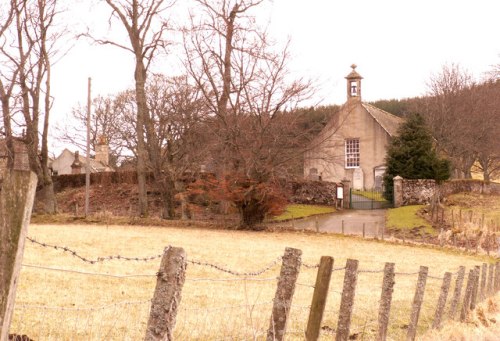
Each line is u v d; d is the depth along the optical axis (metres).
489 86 77.88
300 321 13.21
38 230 36.06
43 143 49.50
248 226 45.31
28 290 15.02
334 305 16.42
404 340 13.15
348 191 60.78
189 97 51.19
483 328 14.66
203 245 33.28
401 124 65.12
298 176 47.31
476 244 40.31
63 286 16.19
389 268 12.09
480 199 62.16
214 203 53.69
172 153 51.94
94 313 12.08
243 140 44.44
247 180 44.69
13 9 45.28
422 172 61.59
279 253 31.44
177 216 53.81
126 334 10.16
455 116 74.50
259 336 10.56
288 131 44.78
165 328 6.63
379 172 73.19
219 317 11.80
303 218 52.62
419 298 13.14
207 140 49.03
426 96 79.12
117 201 61.81
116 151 76.50
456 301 15.33
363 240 40.78
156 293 6.70
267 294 17.31
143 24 49.06
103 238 33.12
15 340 8.67
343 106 57.47
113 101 79.44
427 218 50.50
